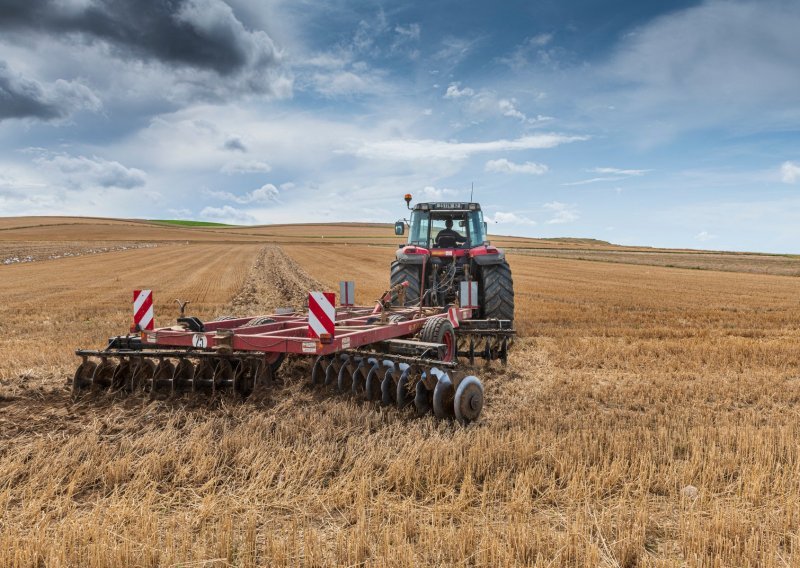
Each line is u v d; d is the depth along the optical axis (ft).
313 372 18.35
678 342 30.78
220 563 8.71
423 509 10.60
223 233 342.44
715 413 17.33
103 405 16.67
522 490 11.01
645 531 9.89
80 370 17.63
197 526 10.03
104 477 11.67
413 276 29.89
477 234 31.99
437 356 16.72
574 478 11.47
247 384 17.44
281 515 10.42
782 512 10.50
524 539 9.11
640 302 54.03
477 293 28.32
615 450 13.16
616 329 35.83
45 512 10.41
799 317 43.62
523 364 24.50
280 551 8.86
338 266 103.65
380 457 12.47
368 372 16.85
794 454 13.26
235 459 12.58
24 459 12.62
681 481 11.82
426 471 11.87
